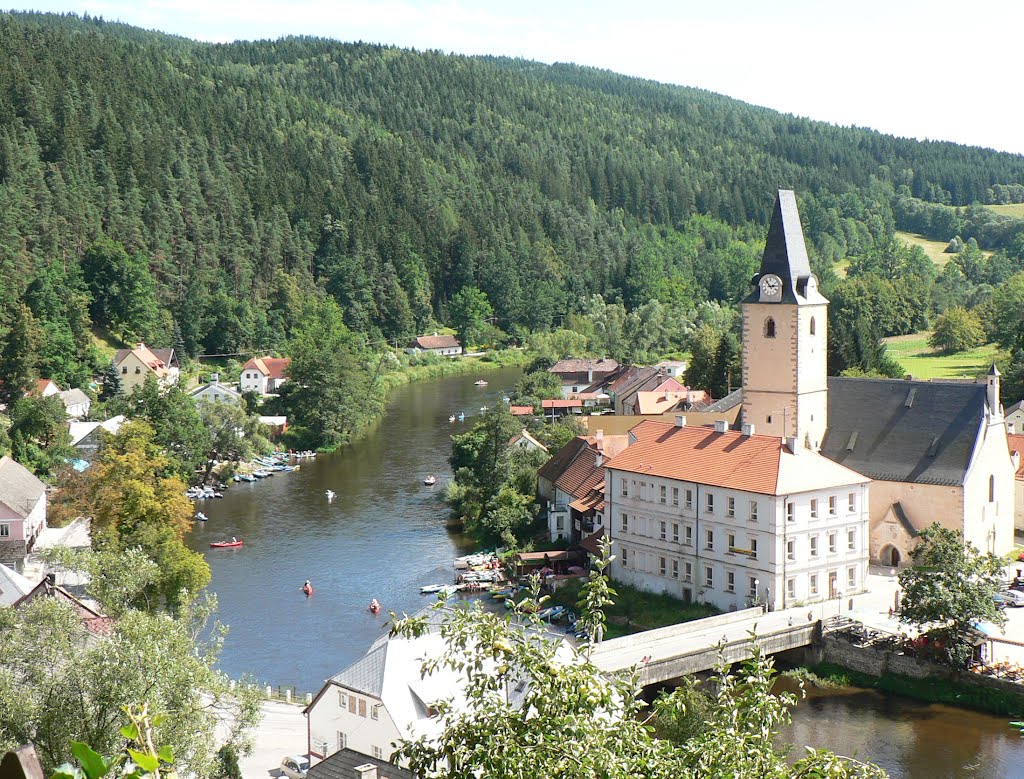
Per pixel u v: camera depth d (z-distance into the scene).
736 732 33.03
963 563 96.69
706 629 101.56
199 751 57.19
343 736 77.31
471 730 31.52
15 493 130.25
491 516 140.00
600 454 137.00
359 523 151.50
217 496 169.25
